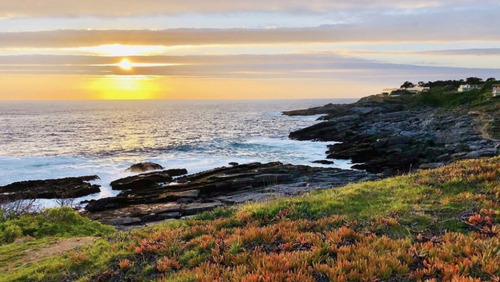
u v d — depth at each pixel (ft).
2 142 257.75
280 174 129.70
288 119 499.10
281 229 34.22
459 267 23.59
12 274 31.09
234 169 140.97
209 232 36.06
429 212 35.94
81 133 325.83
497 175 46.19
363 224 34.42
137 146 242.17
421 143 199.11
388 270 24.13
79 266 31.42
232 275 25.45
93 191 127.03
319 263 26.17
